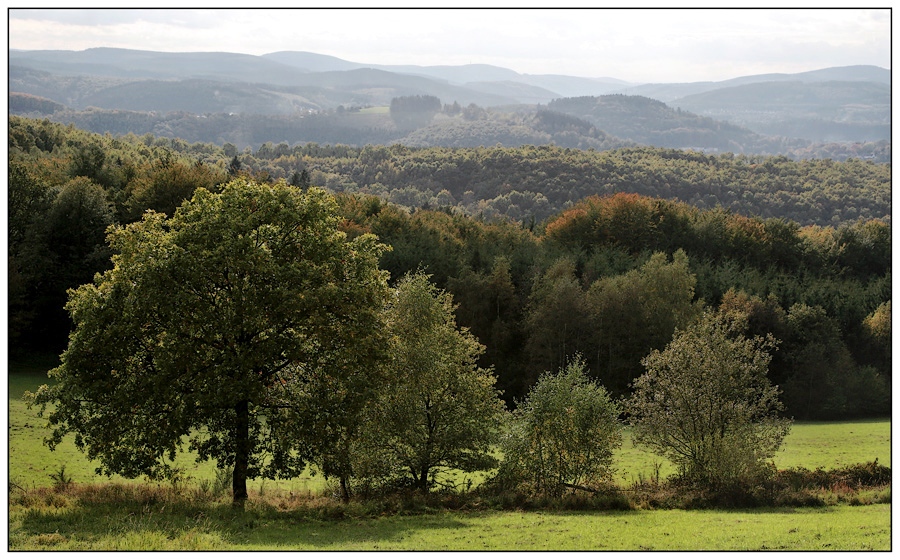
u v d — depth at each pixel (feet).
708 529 76.18
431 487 108.58
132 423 84.02
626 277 249.96
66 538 61.72
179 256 83.66
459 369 113.60
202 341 86.33
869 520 82.12
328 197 95.50
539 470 103.81
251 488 105.60
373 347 90.79
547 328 237.45
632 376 237.04
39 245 230.07
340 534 71.20
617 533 73.77
